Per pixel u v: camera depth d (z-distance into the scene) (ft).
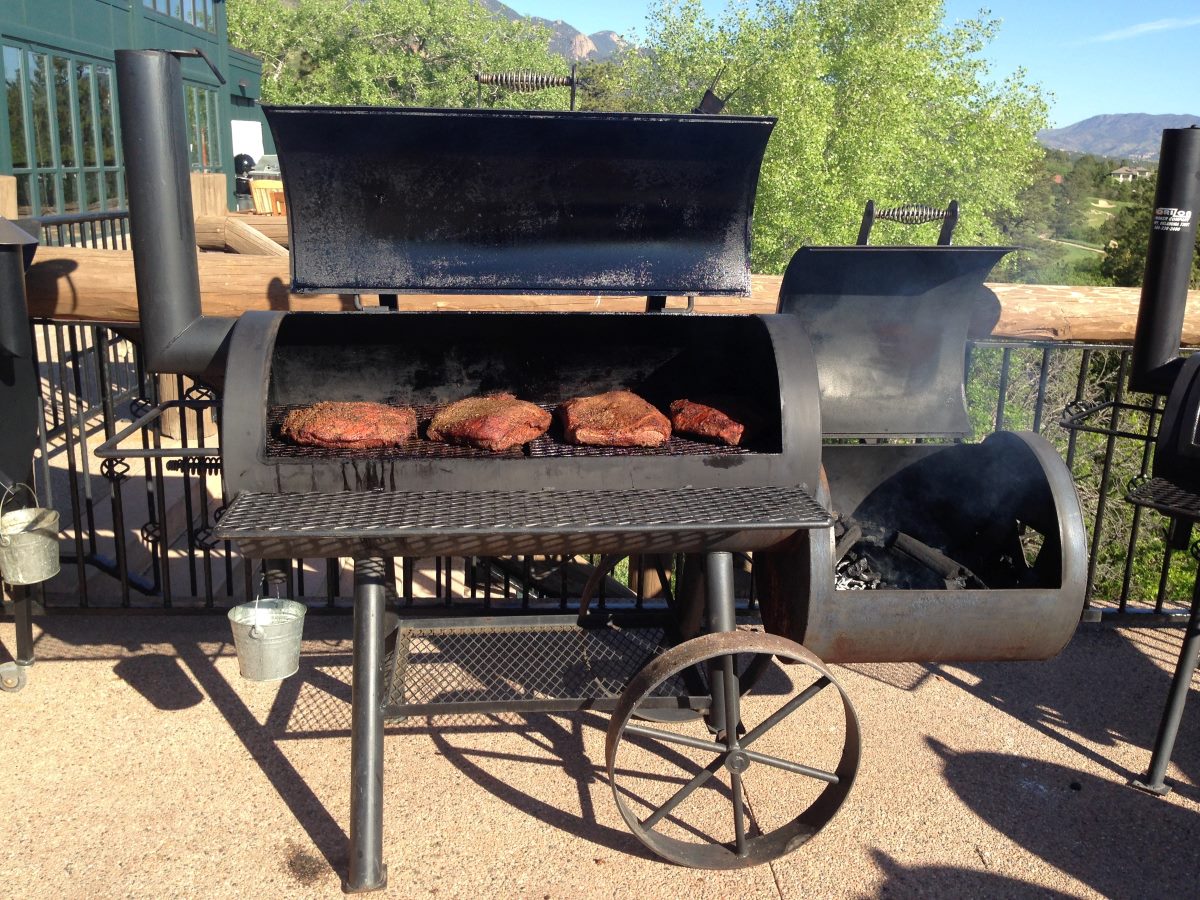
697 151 9.18
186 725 9.68
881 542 10.93
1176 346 10.01
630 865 7.86
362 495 7.19
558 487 7.47
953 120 96.32
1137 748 9.87
